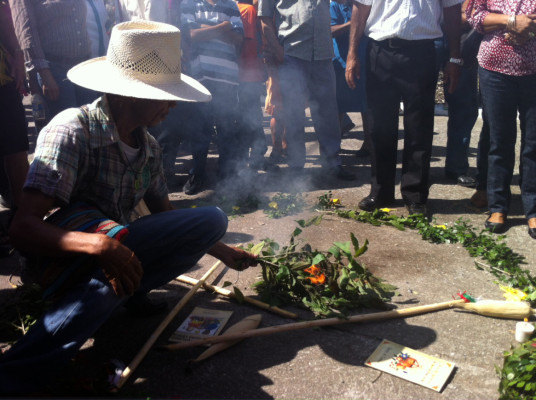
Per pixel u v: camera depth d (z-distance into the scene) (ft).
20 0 13.80
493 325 9.56
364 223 14.38
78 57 14.64
